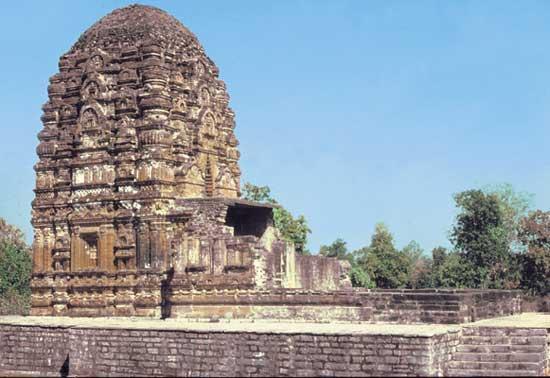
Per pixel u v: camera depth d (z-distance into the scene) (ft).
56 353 147.23
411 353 115.85
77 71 189.16
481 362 120.37
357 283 305.94
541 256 262.88
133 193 174.40
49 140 188.24
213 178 187.11
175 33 188.55
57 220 183.21
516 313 170.71
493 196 286.46
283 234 280.51
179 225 171.01
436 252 371.15
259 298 155.22
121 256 173.99
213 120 189.57
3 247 318.45
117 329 135.74
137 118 178.91
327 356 120.57
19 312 271.08
